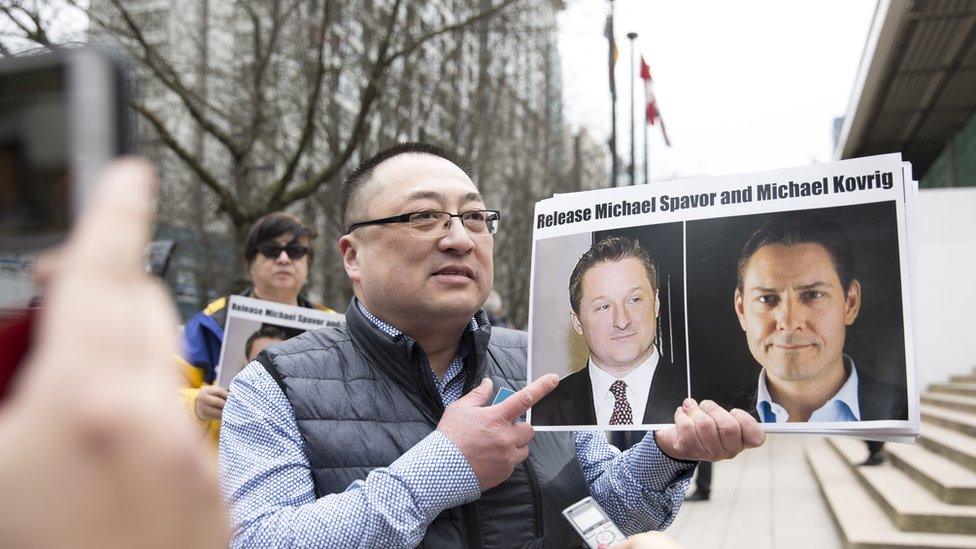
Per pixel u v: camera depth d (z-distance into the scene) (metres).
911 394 1.46
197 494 0.37
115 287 0.37
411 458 1.54
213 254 21.89
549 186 22.66
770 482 9.67
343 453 1.66
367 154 13.19
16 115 0.40
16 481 0.34
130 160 0.40
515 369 2.04
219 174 18.20
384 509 1.48
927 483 7.00
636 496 1.81
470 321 1.92
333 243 19.19
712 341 1.62
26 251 0.39
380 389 1.75
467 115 15.49
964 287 15.51
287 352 1.78
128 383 0.36
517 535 1.71
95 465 0.35
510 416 1.58
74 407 0.35
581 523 1.52
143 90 11.80
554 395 1.74
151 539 0.36
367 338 1.79
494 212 1.91
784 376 1.55
